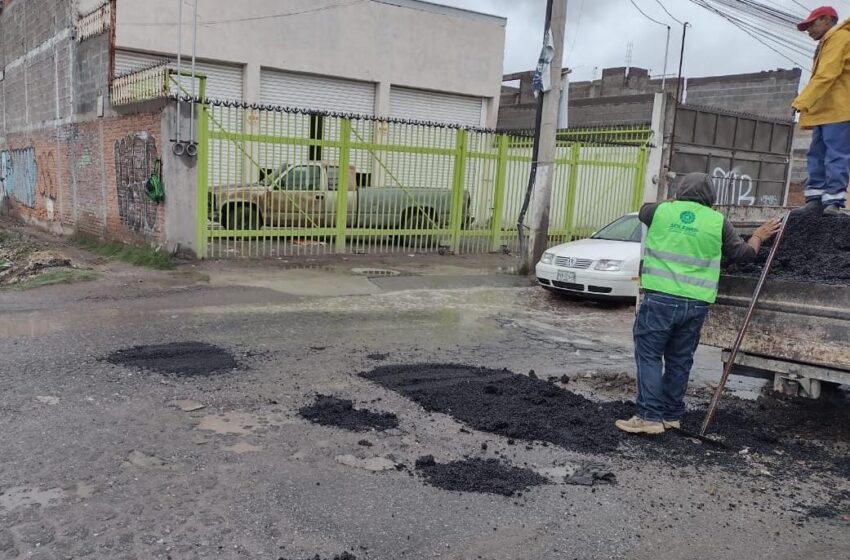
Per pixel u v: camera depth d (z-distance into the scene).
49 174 17.83
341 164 13.41
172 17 17.27
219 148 12.05
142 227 12.75
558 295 10.99
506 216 15.64
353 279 11.31
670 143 16.50
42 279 10.21
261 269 11.69
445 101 23.00
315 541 3.39
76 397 5.23
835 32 5.51
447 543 3.44
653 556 3.42
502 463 4.41
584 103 20.78
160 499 3.73
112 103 13.45
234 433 4.68
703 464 4.57
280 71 19.50
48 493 3.74
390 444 4.62
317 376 6.06
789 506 4.02
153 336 7.17
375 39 20.77
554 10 11.70
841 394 5.98
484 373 6.36
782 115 24.70
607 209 16.34
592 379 6.42
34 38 18.05
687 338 4.89
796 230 5.91
